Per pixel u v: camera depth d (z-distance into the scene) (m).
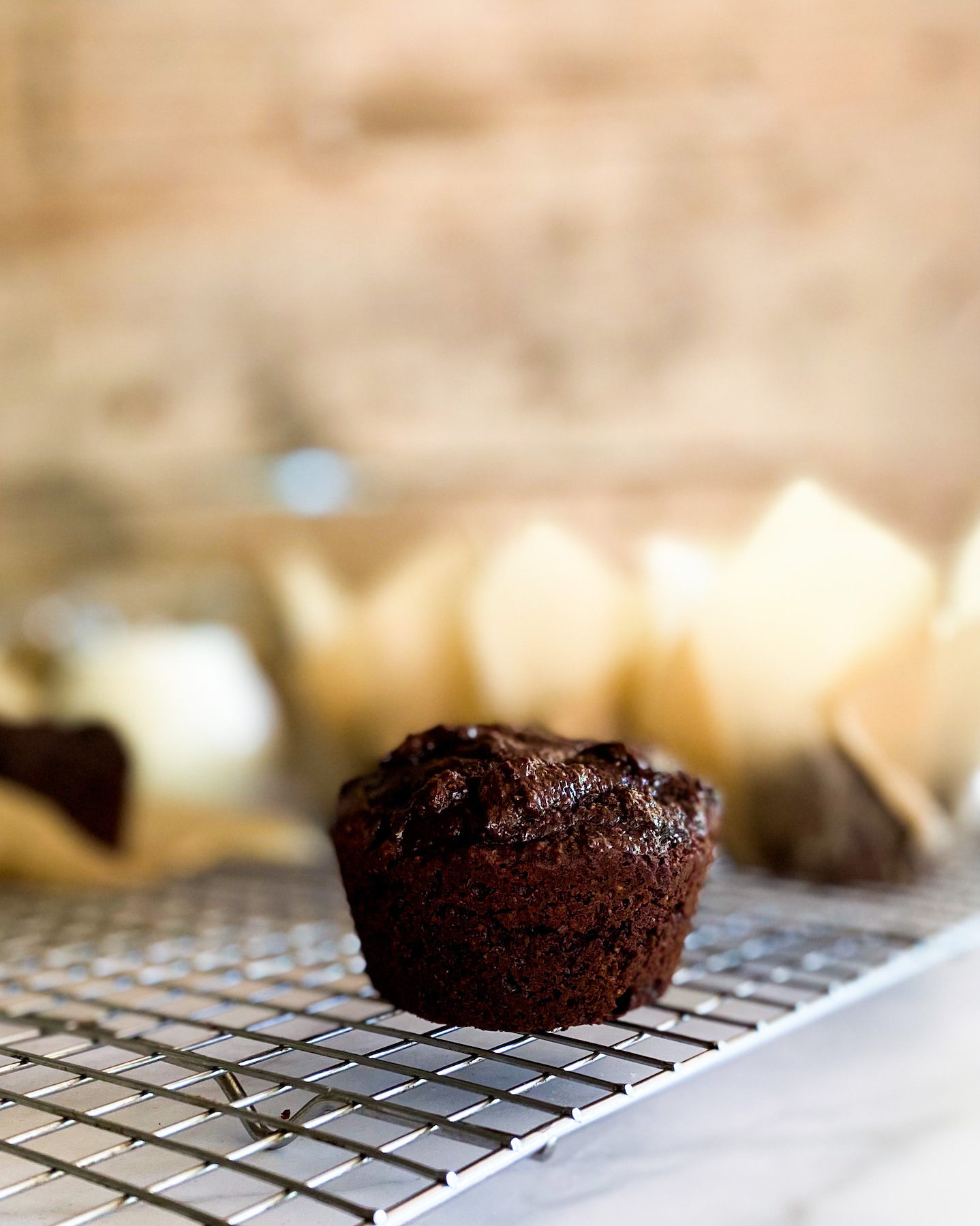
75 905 0.47
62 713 0.52
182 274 0.72
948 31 0.67
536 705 0.50
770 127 0.68
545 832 0.36
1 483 0.73
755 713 0.46
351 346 0.72
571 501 0.72
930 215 0.68
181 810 0.52
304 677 0.52
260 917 0.46
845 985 0.38
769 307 0.70
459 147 0.70
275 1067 0.36
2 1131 0.34
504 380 0.71
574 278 0.70
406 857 0.36
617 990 0.36
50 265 0.71
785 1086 0.37
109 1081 0.34
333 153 0.70
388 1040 0.37
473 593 0.51
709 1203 0.33
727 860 0.49
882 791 0.46
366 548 0.73
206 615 0.71
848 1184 0.34
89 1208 0.32
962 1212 0.33
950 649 0.47
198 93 0.70
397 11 0.69
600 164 0.69
